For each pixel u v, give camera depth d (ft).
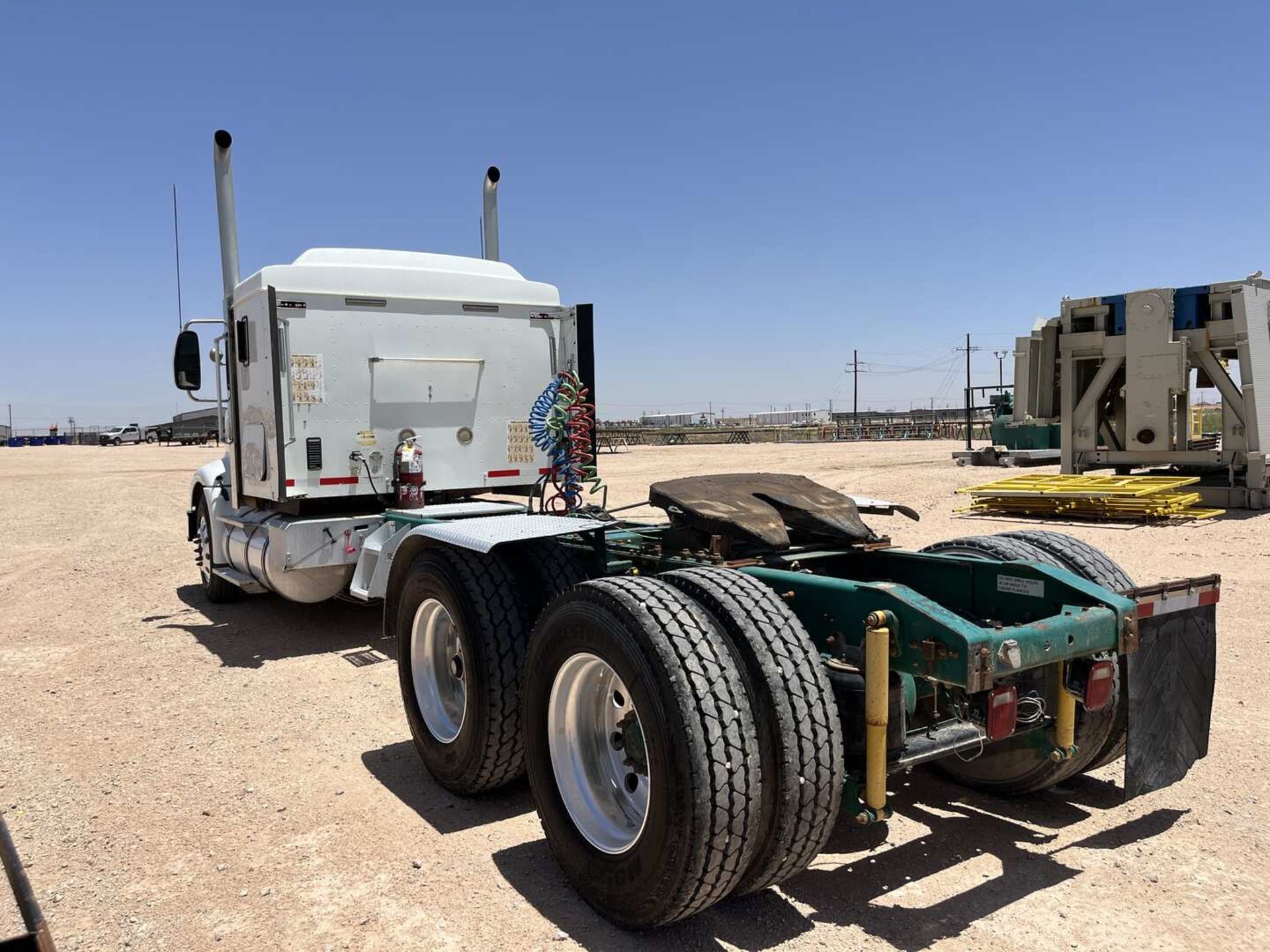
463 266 25.20
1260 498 43.06
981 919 10.17
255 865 11.77
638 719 10.11
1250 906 10.33
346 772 14.97
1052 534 14.62
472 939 9.96
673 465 93.45
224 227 24.39
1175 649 11.37
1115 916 10.18
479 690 12.78
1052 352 50.78
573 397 17.85
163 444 233.14
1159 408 45.60
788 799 9.20
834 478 68.33
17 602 30.04
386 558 19.83
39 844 12.44
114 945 9.95
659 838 9.17
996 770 13.16
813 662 9.68
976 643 9.09
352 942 9.96
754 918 10.27
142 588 32.37
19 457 156.25
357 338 22.68
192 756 15.78
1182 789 13.51
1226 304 44.14
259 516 24.02
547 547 14.25
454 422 24.21
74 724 17.53
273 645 23.49
